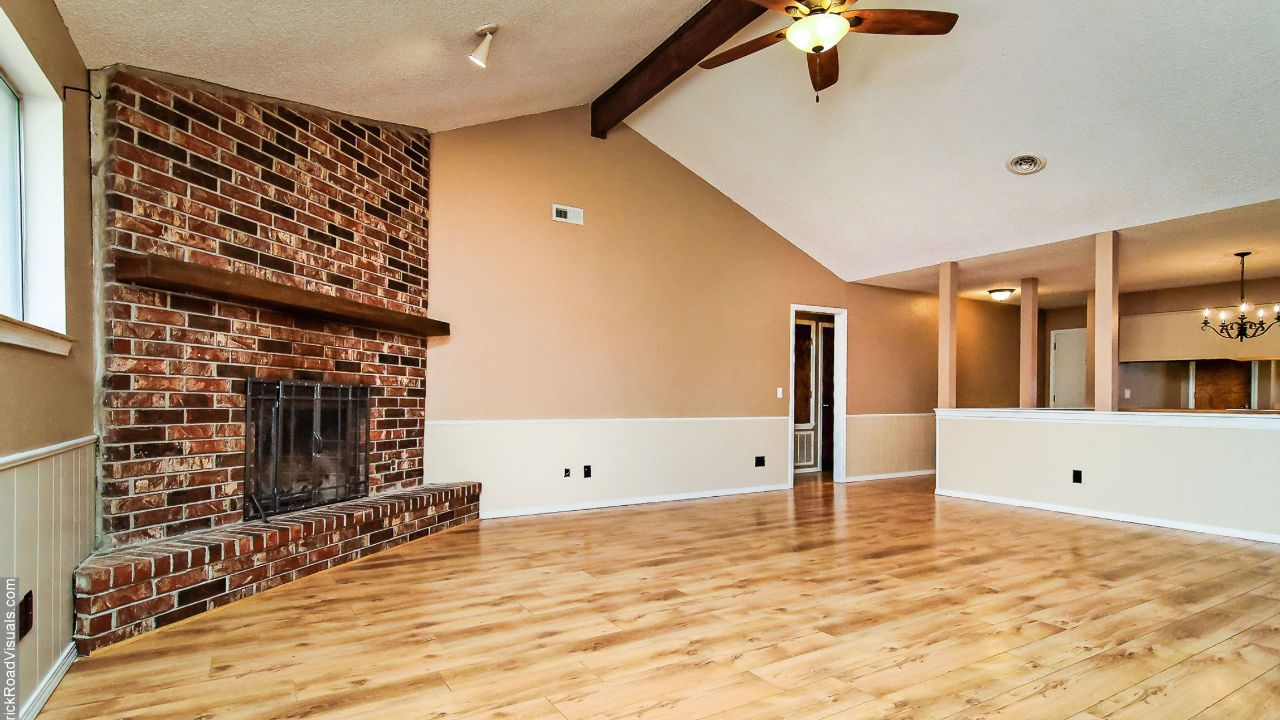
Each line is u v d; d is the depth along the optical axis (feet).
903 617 9.49
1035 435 19.01
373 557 12.66
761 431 21.85
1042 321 31.24
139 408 9.10
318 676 7.44
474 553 13.03
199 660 7.80
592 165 18.42
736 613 9.63
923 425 26.63
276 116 11.24
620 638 8.65
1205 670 7.76
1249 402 24.56
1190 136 13.67
